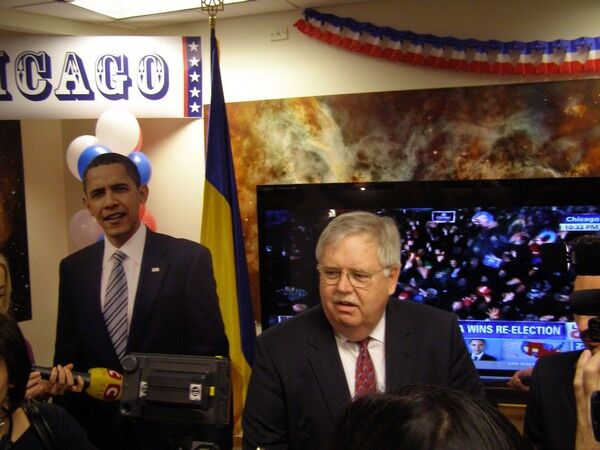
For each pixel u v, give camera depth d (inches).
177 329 84.7
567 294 95.5
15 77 121.6
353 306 52.7
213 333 85.7
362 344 57.2
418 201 101.0
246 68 130.5
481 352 100.0
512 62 110.0
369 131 120.8
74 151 117.6
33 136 139.7
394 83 119.7
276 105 126.9
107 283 84.1
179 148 136.4
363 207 103.5
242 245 105.9
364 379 56.1
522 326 98.0
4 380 49.4
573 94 108.1
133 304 83.5
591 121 107.6
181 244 88.3
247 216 130.3
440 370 56.4
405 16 117.3
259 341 60.1
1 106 121.7
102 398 69.2
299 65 126.2
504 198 97.8
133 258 85.5
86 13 126.2
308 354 56.7
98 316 82.0
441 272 100.7
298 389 55.8
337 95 122.4
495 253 98.6
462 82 115.2
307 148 125.3
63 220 147.6
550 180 96.0
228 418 44.0
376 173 120.9
